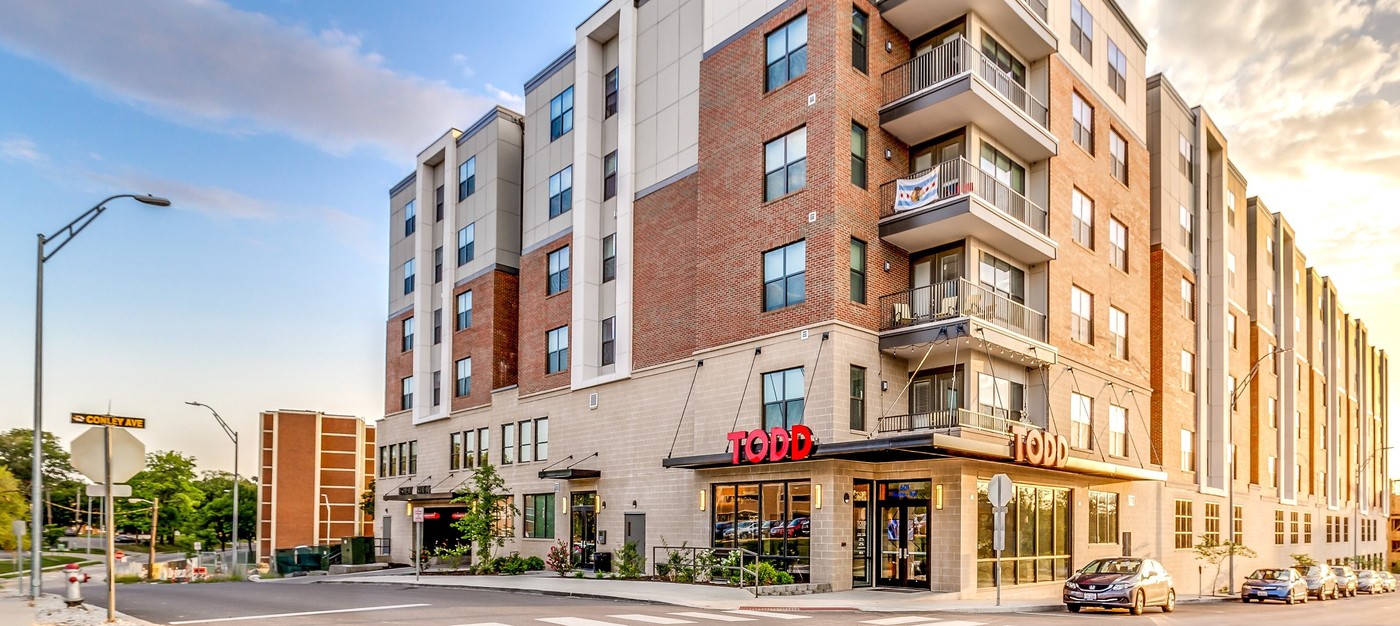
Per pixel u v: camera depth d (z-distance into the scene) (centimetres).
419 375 4809
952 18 2805
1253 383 5003
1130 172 3706
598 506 3297
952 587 2438
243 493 9338
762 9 2875
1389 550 10638
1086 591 2344
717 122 2988
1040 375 2934
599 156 3641
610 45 3688
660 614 1870
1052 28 3180
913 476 2570
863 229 2636
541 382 3784
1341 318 7262
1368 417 8031
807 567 2516
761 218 2762
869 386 2573
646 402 3161
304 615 1825
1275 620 2338
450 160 4722
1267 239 5481
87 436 1447
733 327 2809
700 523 2853
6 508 4394
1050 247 2908
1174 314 4022
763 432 2503
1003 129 2792
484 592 2594
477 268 4416
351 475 7194
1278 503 5219
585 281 3541
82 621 1677
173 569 4431
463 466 4356
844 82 2625
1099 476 3095
